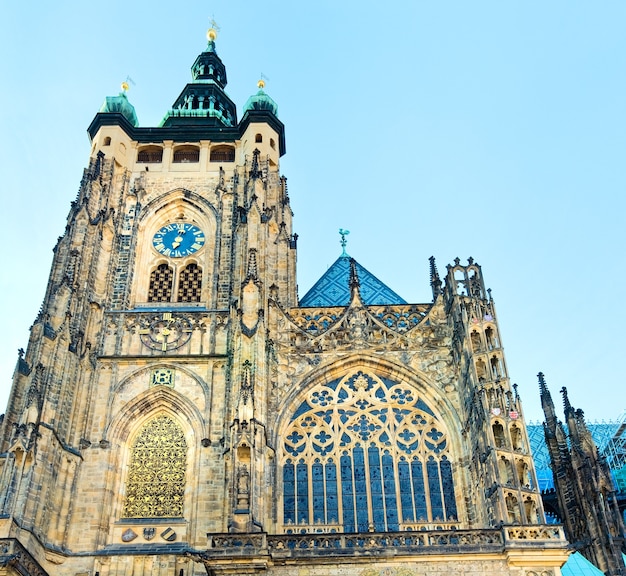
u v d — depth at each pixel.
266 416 90.12
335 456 91.88
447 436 93.31
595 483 106.69
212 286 108.25
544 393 126.56
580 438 112.50
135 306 107.50
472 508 87.06
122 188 118.44
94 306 101.75
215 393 95.44
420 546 75.44
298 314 104.19
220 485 88.00
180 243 115.19
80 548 83.31
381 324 101.44
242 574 72.38
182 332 101.75
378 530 86.44
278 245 110.38
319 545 76.25
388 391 96.88
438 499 89.06
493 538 76.25
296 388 95.62
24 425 81.94
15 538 72.31
